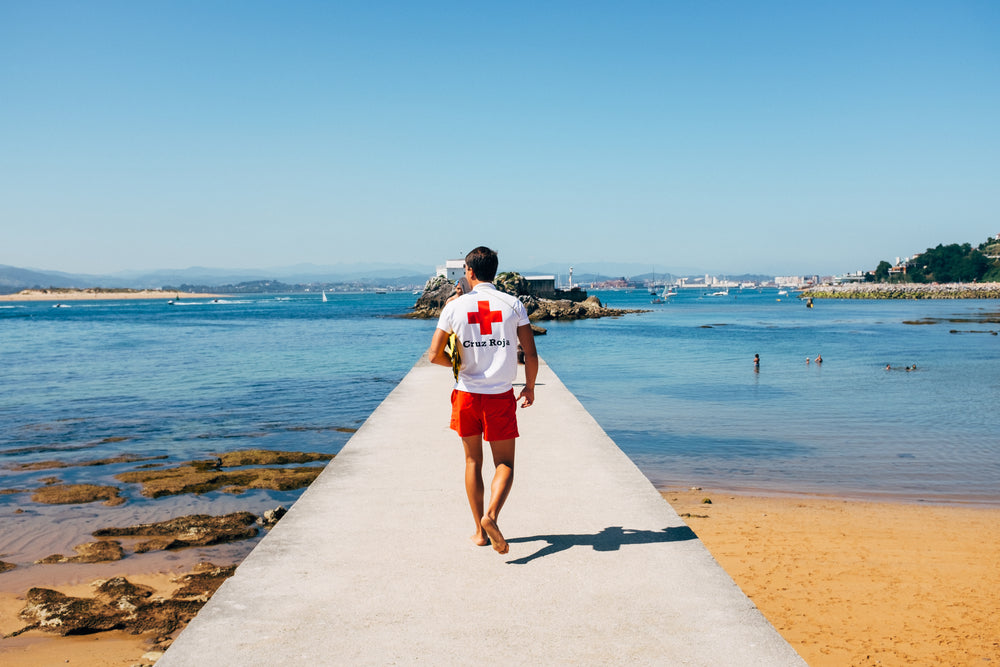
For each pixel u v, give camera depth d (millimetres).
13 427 18812
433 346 3746
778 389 27234
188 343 51500
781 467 14914
